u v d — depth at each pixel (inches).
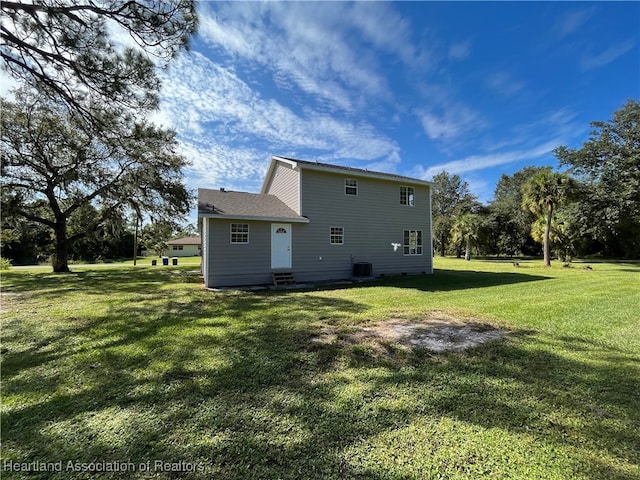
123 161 594.9
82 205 687.1
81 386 119.6
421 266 577.0
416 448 82.8
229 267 411.5
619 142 748.6
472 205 1408.7
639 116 706.2
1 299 314.2
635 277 482.0
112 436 88.3
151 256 1839.3
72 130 542.3
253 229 427.5
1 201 572.7
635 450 82.0
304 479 71.5
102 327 201.6
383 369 134.8
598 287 375.2
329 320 216.7
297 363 141.3
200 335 183.5
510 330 191.0
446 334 183.0
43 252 991.6
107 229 748.6
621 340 171.6
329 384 120.6
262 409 102.3
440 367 136.5
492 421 95.5
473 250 1366.9
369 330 191.9
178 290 378.6
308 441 85.7
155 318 225.9
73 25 197.5
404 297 314.3
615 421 95.3
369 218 520.7
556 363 140.3
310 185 468.8
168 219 725.9
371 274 510.0
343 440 86.1
